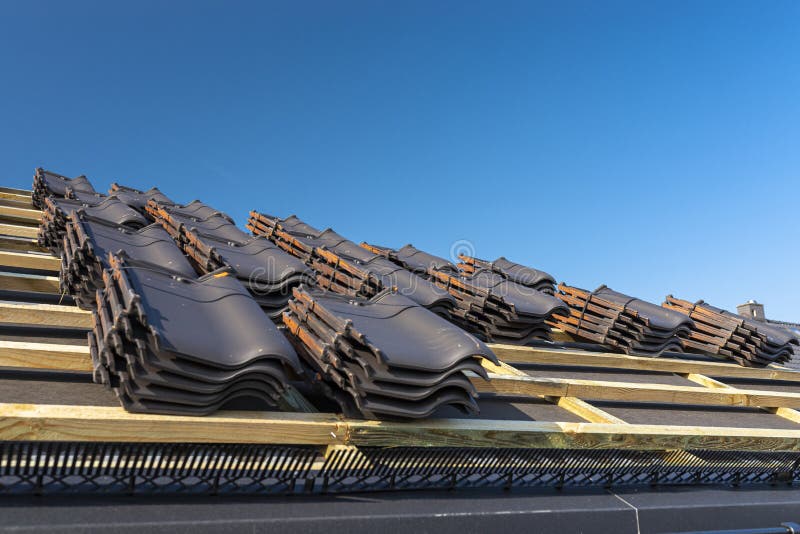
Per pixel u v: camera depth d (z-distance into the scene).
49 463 2.63
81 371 3.52
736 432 4.21
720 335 7.31
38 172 8.41
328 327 3.55
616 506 3.36
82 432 2.58
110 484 2.56
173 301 3.38
